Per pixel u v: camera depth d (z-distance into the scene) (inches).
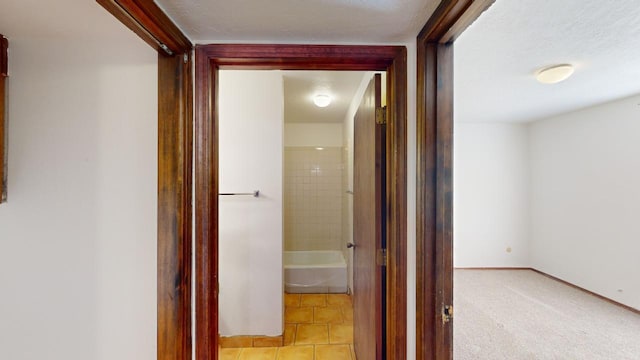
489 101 128.6
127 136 46.1
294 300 130.8
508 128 175.6
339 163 177.5
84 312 47.0
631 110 123.0
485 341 99.7
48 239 46.6
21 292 46.9
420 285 44.8
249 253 93.9
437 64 43.6
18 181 46.4
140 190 46.2
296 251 176.1
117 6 32.2
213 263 49.6
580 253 145.1
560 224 155.9
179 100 44.9
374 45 48.7
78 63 46.5
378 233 60.3
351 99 123.4
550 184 162.1
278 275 94.4
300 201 177.2
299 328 106.0
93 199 46.6
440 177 43.6
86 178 46.5
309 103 130.5
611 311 122.5
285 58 48.3
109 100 46.3
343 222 167.8
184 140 45.5
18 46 46.2
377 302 59.9
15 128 46.3
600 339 101.4
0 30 43.3
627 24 63.2
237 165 93.9
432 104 43.7
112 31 43.6
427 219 43.9
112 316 46.8
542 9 57.6
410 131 48.4
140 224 46.3
